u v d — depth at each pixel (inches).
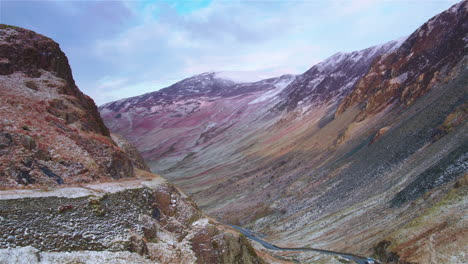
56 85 2014.0
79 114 1939.0
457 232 1856.5
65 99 1964.8
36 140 1520.7
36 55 2084.2
